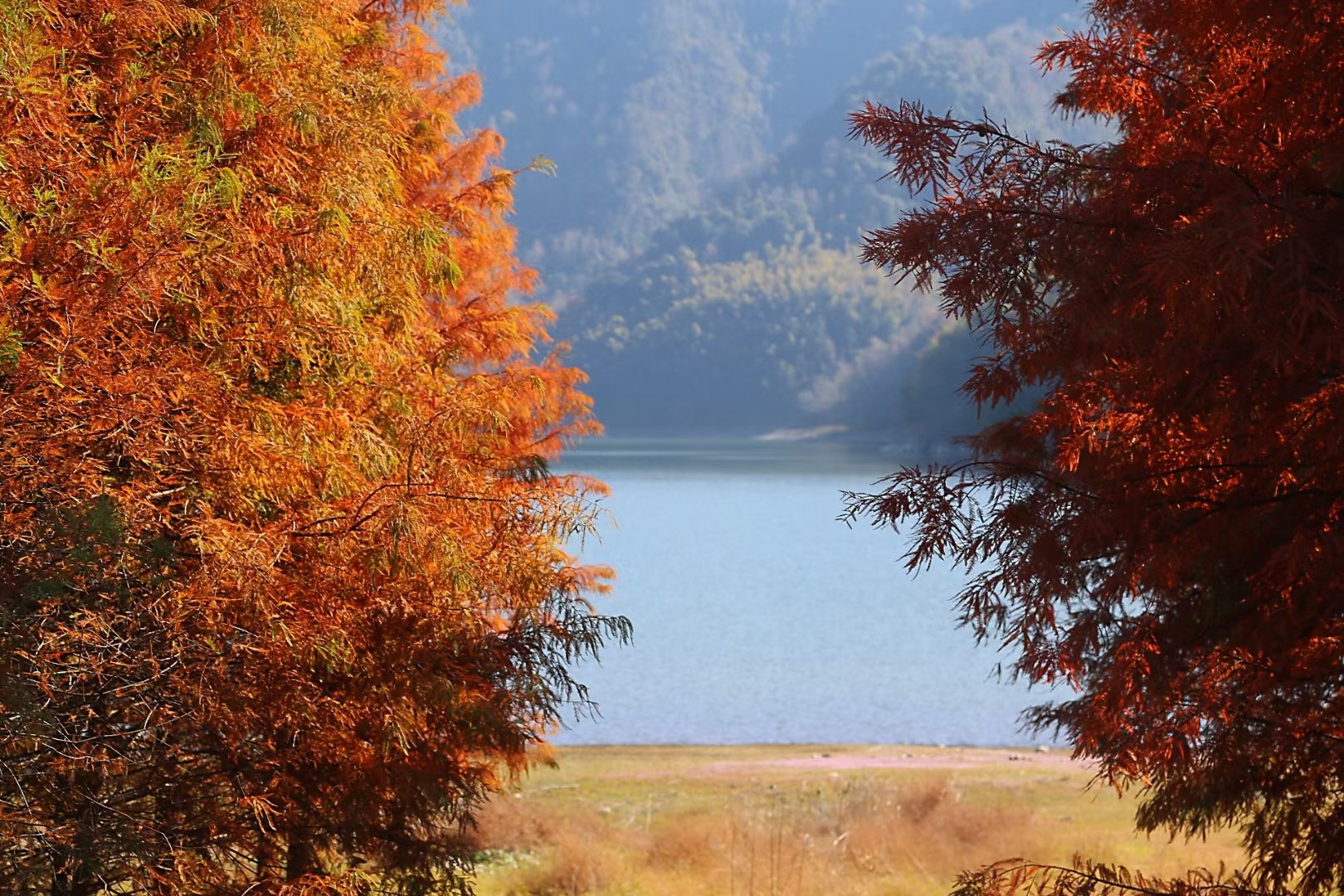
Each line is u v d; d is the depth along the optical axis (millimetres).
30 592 8203
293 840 11547
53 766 9062
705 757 44750
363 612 11023
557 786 35750
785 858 23484
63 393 8516
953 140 7859
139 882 10000
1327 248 6754
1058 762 43219
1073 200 7656
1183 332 7230
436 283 13523
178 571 9797
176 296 9297
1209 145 7594
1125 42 8484
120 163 9031
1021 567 8117
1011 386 8789
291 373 11523
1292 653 8688
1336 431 7551
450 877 12484
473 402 12836
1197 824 10984
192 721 9703
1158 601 10000
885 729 56188
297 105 11117
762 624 99188
